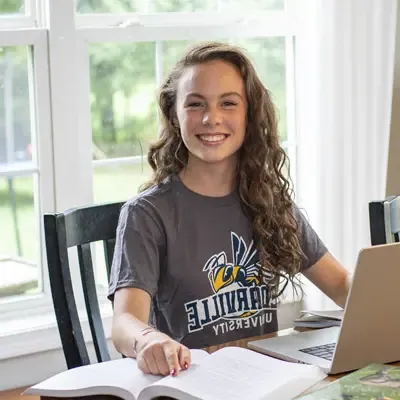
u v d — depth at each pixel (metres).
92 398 1.62
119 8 3.46
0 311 3.31
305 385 1.61
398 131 3.69
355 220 3.57
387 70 3.52
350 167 3.54
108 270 2.24
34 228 3.38
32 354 3.24
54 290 2.06
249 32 3.65
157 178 2.30
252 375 1.63
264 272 2.29
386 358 1.75
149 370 1.66
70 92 3.30
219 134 2.20
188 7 3.62
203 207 2.24
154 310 2.23
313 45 3.63
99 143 3.46
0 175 3.27
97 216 2.21
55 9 3.23
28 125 3.30
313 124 3.64
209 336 2.20
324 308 3.63
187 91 2.22
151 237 2.15
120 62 3.45
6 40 3.16
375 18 3.48
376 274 1.63
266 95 2.34
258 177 2.30
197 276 2.19
